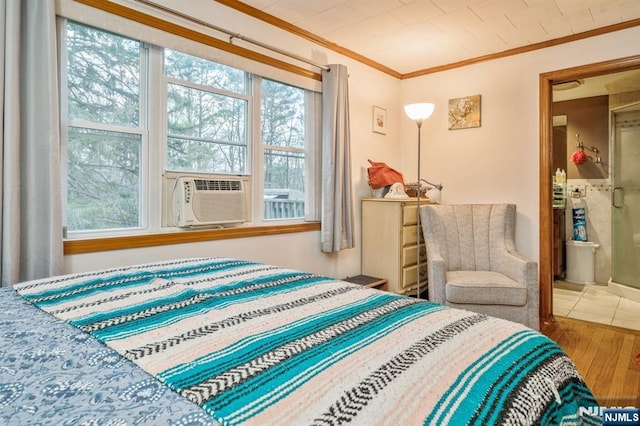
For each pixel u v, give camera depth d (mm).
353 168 3496
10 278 1640
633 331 2844
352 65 3447
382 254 3428
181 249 2303
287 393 615
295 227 2963
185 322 937
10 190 1635
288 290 1252
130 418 550
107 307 1046
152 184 2229
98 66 2027
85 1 1870
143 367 704
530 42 3178
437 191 3701
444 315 1017
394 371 691
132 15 2025
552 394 709
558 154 4828
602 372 2162
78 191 1977
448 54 3461
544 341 901
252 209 2744
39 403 585
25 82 1714
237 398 600
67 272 1874
